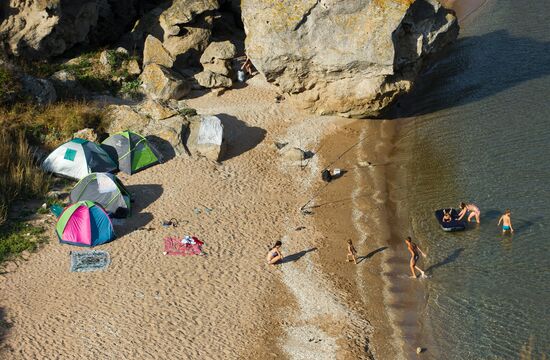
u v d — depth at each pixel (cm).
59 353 2888
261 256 3544
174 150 4291
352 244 3584
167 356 2908
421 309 3275
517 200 3947
